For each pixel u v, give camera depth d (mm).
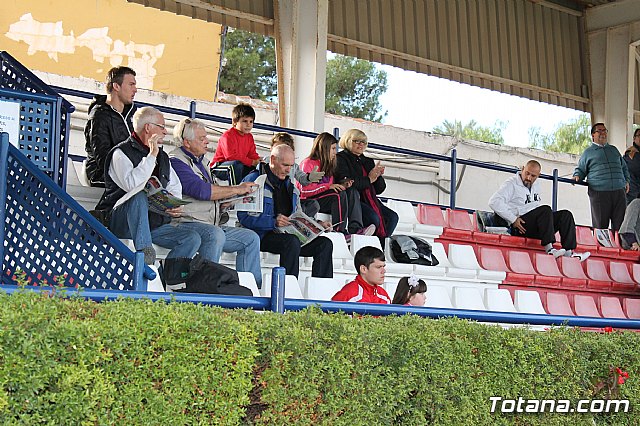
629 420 4875
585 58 14680
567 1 14547
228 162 7578
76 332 2893
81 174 8375
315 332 3635
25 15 13016
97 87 12797
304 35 10812
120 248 4758
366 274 5863
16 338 2752
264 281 6488
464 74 13320
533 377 4453
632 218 11781
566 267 10508
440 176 16094
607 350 4785
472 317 4594
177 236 5871
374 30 12242
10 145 5152
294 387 3518
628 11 14156
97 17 13469
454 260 9242
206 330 3258
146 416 3057
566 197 18453
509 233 10477
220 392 3287
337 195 7863
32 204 5117
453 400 4105
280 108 11039
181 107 13562
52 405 2795
